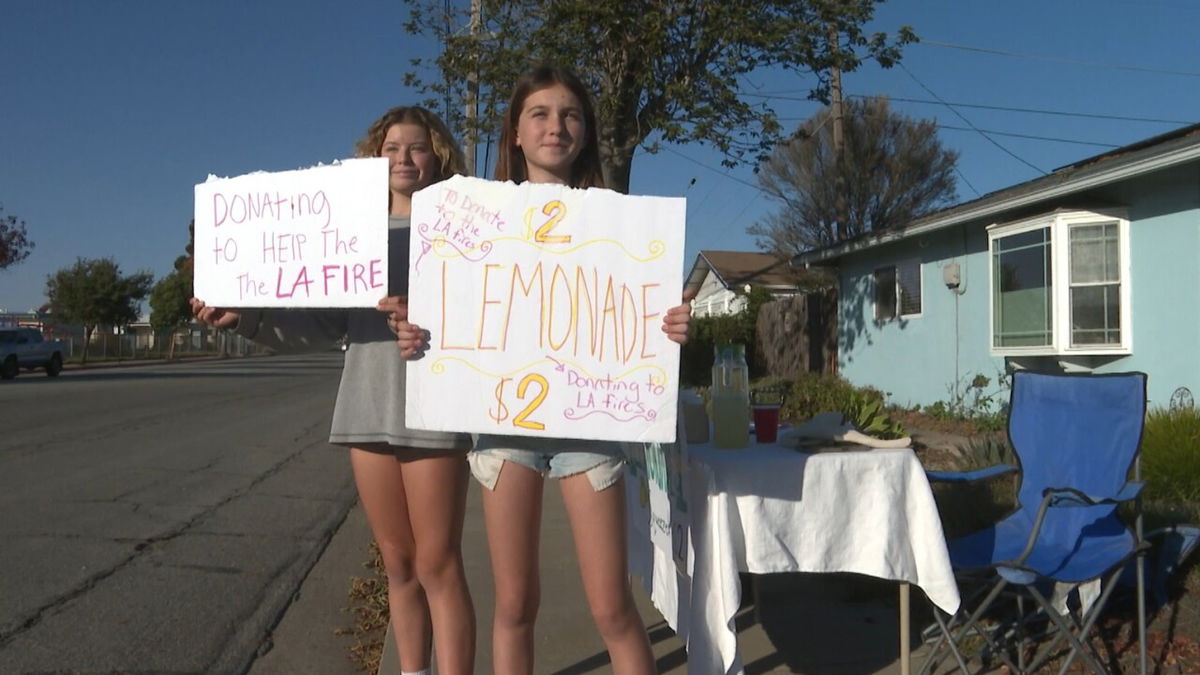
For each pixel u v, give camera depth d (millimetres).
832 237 27234
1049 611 3318
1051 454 3967
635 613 2658
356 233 2779
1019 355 11031
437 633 2930
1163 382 9633
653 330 2570
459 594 2947
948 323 13320
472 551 5668
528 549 2627
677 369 2555
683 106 13922
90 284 45688
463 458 2928
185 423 13789
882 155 26641
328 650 4363
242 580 5461
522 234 2613
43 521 6852
